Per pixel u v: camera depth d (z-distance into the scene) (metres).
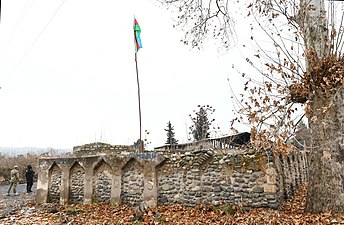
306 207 7.59
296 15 7.83
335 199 6.93
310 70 7.10
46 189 13.70
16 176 17.02
